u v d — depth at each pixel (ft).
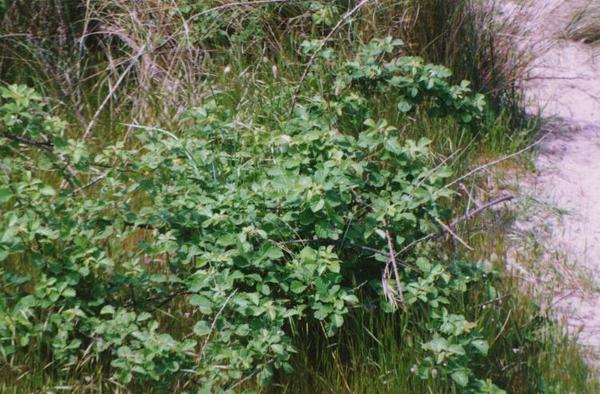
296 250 11.27
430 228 11.56
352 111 13.74
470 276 11.85
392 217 11.18
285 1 16.62
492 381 11.05
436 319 10.55
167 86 16.07
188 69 16.24
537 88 20.26
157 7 16.99
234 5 17.35
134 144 15.17
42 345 10.73
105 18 17.21
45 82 16.22
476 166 16.37
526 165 16.93
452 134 16.58
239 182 11.84
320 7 16.81
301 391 10.87
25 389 10.47
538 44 21.13
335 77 15.57
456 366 10.08
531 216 15.42
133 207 13.50
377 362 11.19
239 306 10.30
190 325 11.30
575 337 12.03
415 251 11.90
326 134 11.56
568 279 13.91
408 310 11.12
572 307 13.33
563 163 17.33
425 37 17.51
